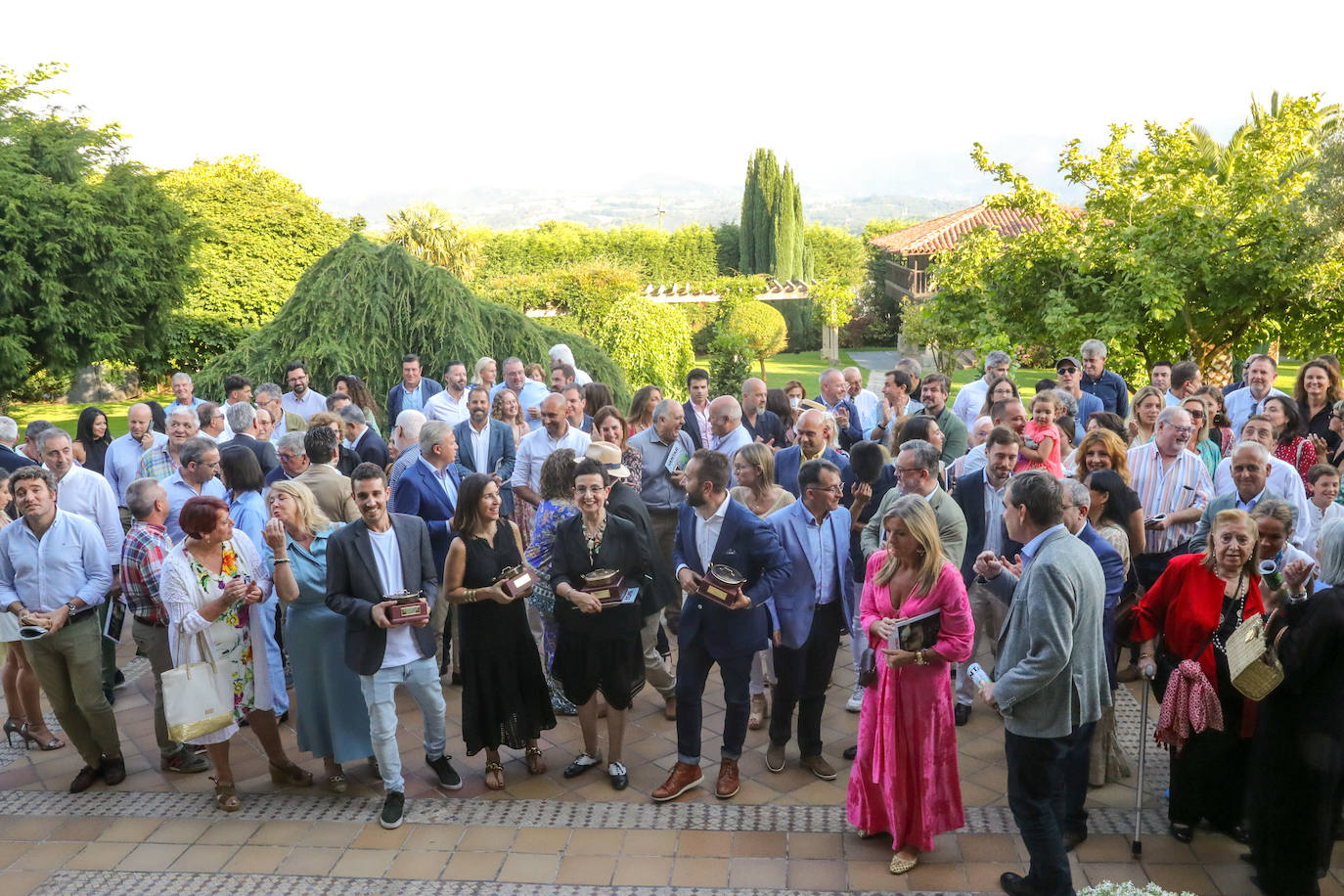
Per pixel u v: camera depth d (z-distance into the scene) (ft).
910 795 14.12
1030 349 49.21
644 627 19.10
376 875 14.39
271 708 16.97
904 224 208.64
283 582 15.90
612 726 16.87
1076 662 12.62
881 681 14.14
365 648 15.62
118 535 20.03
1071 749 13.76
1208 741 14.21
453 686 21.67
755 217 176.55
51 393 86.53
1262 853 13.20
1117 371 43.24
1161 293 41.19
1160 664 14.78
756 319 113.19
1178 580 14.43
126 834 15.76
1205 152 75.72
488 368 31.19
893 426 22.90
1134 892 11.28
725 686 16.31
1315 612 12.51
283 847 15.26
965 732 18.93
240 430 23.22
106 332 69.62
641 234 164.04
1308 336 43.47
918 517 13.60
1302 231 41.57
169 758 18.03
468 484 16.14
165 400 88.12
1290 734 12.82
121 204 70.23
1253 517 14.71
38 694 19.12
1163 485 20.27
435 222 107.86
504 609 16.43
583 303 84.38
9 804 16.93
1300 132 51.31
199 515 15.78
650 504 23.13
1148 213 45.24
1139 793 14.25
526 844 15.15
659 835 15.30
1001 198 50.16
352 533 15.90
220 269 98.89
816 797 16.42
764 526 16.05
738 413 22.84
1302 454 21.21
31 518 16.75
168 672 15.56
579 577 16.71
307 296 42.86
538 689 17.07
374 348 42.47
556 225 209.56
